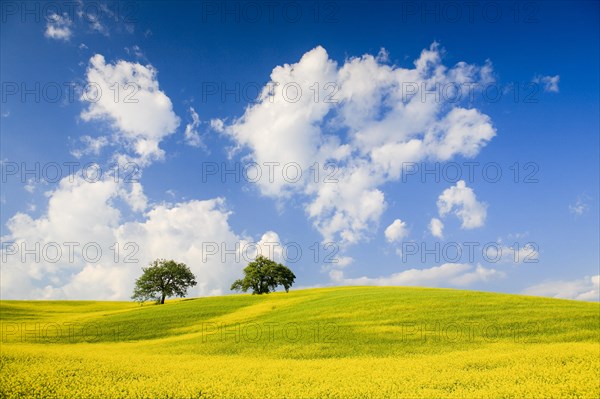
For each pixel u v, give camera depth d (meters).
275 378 20.86
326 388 18.86
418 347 29.59
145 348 33.09
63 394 17.27
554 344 28.31
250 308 53.91
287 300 58.56
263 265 83.94
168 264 77.62
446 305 42.94
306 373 21.88
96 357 25.58
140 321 48.03
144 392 17.98
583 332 32.41
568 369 20.78
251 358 27.39
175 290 76.50
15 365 21.44
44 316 58.31
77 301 88.19
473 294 49.62
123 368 22.48
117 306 77.19
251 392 18.36
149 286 75.44
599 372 19.97
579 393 16.97
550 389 17.62
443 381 19.62
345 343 31.30
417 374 21.11
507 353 25.64
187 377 20.95
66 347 34.44
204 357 27.86
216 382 19.91
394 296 50.16
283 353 29.03
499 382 19.16
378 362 24.67
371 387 18.89
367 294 54.41
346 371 22.22
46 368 21.14
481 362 23.19
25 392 17.20
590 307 41.56
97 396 17.27
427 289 59.81
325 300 52.88
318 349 29.88
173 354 29.67
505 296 48.06
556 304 43.03
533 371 20.72
